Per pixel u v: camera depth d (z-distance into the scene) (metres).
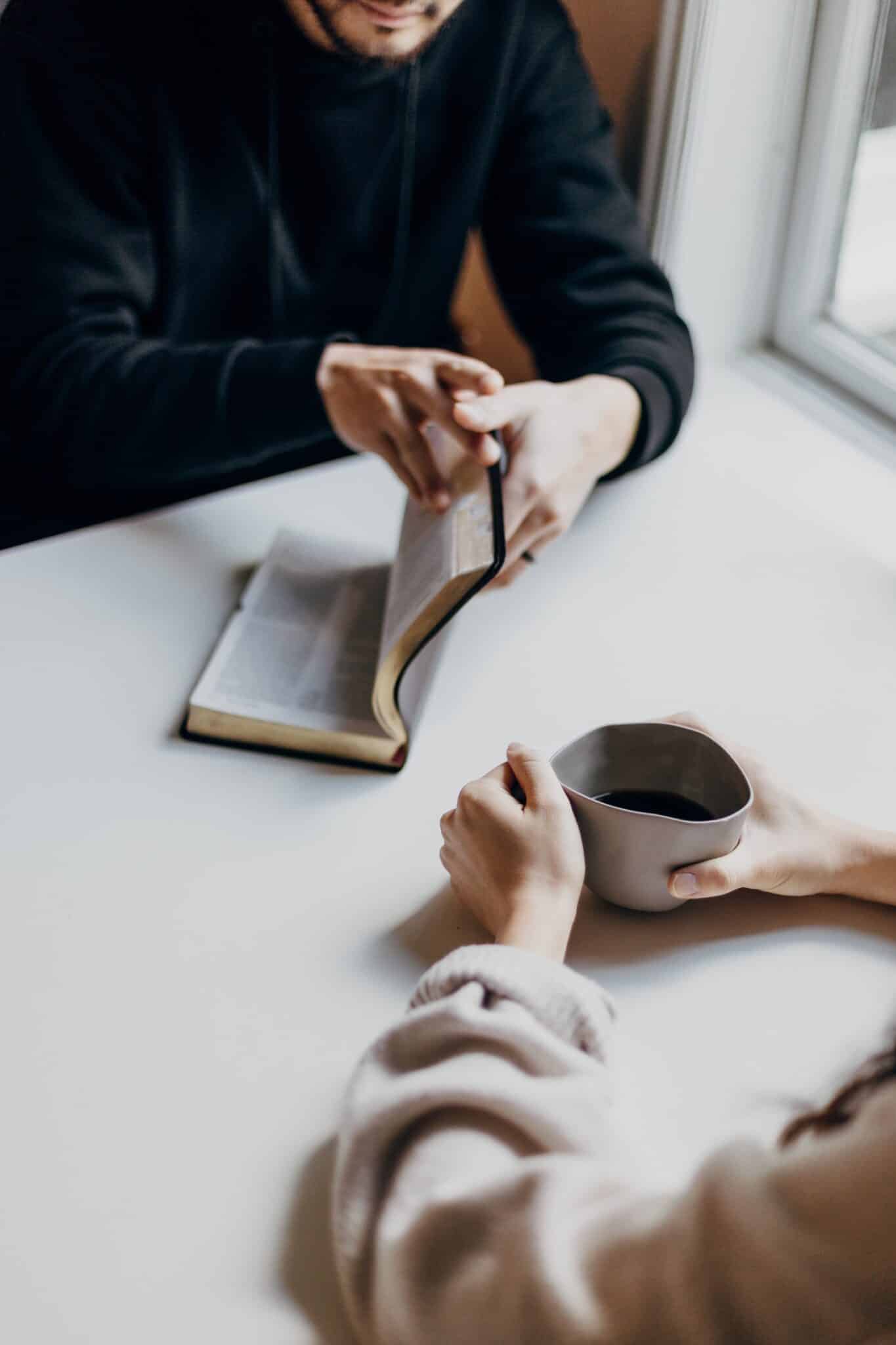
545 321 1.32
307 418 1.08
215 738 0.88
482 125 1.30
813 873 0.77
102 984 0.72
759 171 1.34
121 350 1.16
